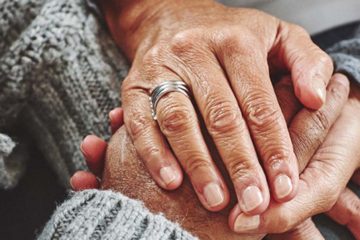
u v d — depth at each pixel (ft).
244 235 1.24
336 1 1.64
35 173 1.68
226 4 1.66
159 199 1.25
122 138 1.35
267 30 1.43
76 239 1.17
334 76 1.42
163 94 1.30
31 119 1.61
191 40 1.37
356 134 1.35
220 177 1.21
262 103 1.24
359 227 1.39
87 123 1.53
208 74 1.31
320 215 1.42
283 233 1.33
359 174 1.42
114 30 1.58
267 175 1.20
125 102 1.36
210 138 1.25
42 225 1.64
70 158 1.58
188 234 1.16
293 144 1.30
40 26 1.54
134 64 1.44
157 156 1.25
